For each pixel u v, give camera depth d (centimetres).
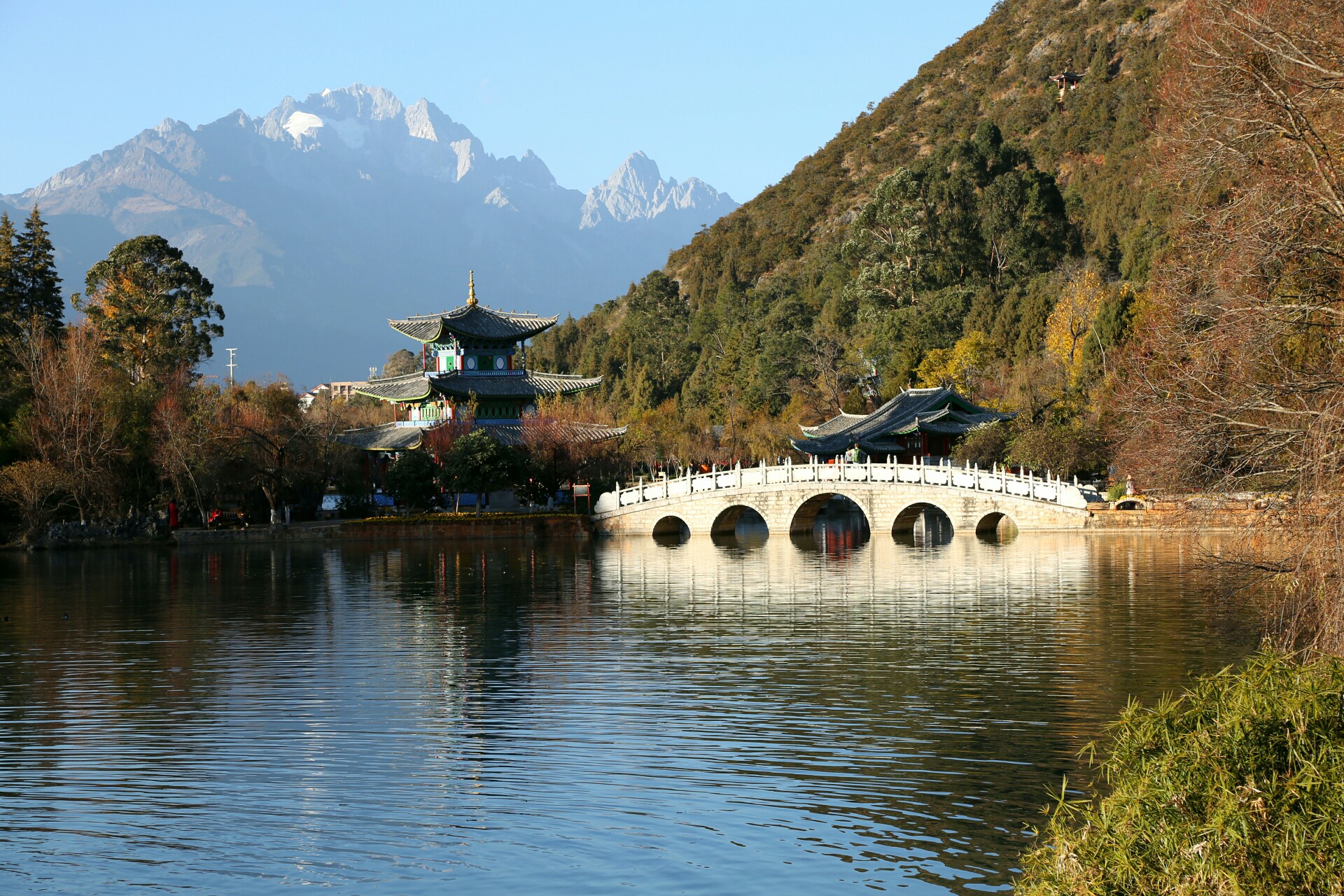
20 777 2419
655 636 4034
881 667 3397
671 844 2033
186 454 8512
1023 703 2931
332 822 2148
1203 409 2683
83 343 9069
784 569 6206
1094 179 18350
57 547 7912
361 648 3888
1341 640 2256
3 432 8375
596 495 9612
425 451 9588
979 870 1912
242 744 2658
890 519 8038
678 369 18688
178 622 4506
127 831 2111
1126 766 1515
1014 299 13500
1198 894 1265
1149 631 3856
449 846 2028
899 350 13375
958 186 16575
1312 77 2523
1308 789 1316
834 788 2308
